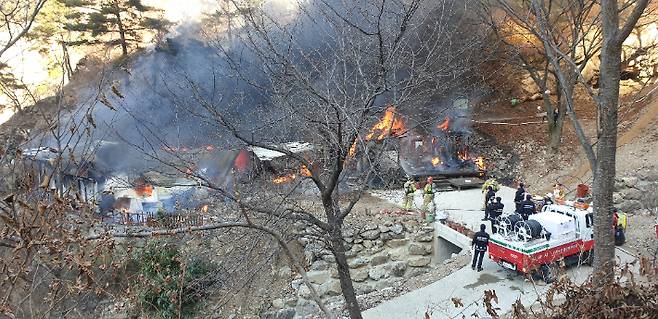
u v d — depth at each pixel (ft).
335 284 55.72
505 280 46.70
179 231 19.44
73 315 21.38
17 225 14.56
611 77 22.16
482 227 49.16
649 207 61.77
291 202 37.40
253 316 49.75
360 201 67.46
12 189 16.29
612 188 22.56
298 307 53.47
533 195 71.20
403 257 59.82
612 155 22.48
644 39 78.74
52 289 17.74
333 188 29.01
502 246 45.85
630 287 17.44
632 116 75.82
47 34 79.82
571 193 68.95
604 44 22.09
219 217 39.32
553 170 76.02
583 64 63.93
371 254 58.85
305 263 54.34
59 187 18.58
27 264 16.42
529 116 87.35
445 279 48.83
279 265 55.11
